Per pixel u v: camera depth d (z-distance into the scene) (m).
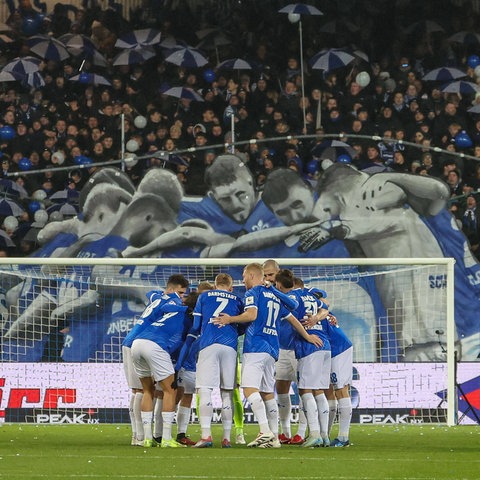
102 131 53.53
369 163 50.88
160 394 28.50
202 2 61.31
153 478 18.64
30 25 60.47
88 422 38.59
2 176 51.97
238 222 43.72
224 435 27.31
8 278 42.50
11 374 38.66
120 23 59.72
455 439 30.73
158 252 43.66
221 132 53.53
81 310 42.69
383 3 59.38
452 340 37.91
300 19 58.09
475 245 47.66
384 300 42.91
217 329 26.84
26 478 18.55
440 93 54.44
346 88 55.88
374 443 29.03
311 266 43.25
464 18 59.84
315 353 27.61
